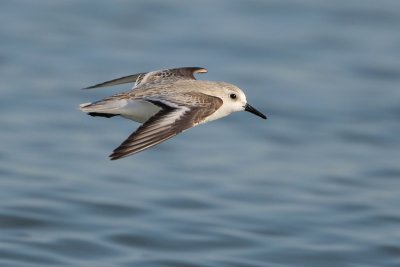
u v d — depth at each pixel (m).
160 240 15.60
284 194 18.00
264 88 23.95
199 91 11.71
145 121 10.62
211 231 16.03
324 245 15.72
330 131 21.69
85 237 15.60
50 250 15.12
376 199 17.89
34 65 24.58
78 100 22.64
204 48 26.36
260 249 15.41
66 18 28.00
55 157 19.38
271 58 25.91
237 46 26.53
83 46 26.02
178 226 16.14
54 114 21.81
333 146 20.89
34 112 21.84
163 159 19.69
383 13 29.44
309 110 22.81
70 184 17.88
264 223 16.45
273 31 27.78
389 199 17.91
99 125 21.41
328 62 25.78
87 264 14.72
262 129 21.75
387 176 19.19
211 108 10.40
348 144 21.05
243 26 28.06
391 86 24.42
